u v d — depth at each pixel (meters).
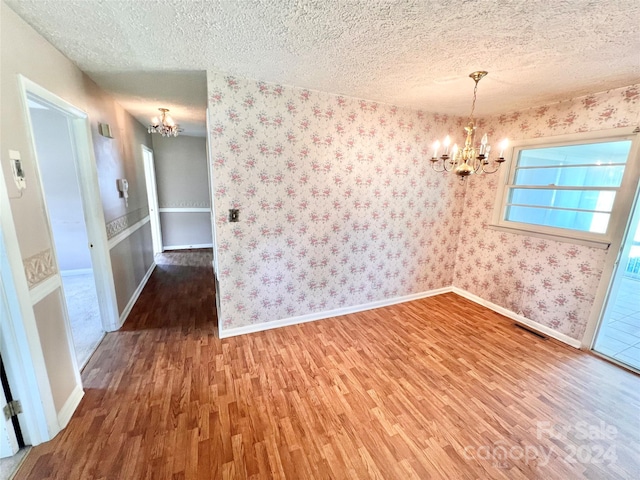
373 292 3.25
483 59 1.79
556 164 2.68
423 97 2.58
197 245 6.09
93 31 1.53
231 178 2.32
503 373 2.17
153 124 3.93
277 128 2.39
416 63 1.87
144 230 4.19
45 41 1.64
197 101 3.04
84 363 2.16
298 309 2.87
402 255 3.32
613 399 1.92
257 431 1.61
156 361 2.22
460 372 2.17
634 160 2.15
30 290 1.40
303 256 2.77
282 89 2.34
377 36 1.53
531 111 2.81
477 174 3.37
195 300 3.40
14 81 1.35
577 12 1.27
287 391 1.93
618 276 2.33
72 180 3.93
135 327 2.75
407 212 3.22
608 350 2.49
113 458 1.42
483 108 2.88
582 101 2.44
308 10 1.30
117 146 3.05
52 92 1.71
